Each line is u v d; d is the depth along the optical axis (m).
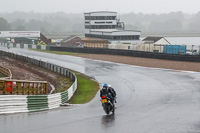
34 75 76.12
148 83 53.19
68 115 27.66
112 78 62.00
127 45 129.88
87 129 21.03
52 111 31.03
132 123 22.89
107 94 26.86
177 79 56.28
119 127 21.50
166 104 33.19
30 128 21.52
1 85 35.88
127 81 56.84
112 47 139.50
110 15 194.12
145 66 79.62
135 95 41.97
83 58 110.00
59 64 94.31
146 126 21.69
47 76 73.00
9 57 130.00
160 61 88.88
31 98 30.66
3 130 20.89
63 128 21.44
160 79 57.31
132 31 172.62
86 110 31.53
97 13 192.62
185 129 20.50
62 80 64.94
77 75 69.50
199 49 95.44
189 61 84.69
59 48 152.38
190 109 29.14
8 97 28.14
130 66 81.44
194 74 62.31
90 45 169.00
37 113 29.14
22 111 29.62
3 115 27.28
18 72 77.50
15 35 198.00
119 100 38.72
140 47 121.44
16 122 23.78
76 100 41.44
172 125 21.86
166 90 44.94
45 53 143.00
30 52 153.62
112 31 169.25
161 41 162.25
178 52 100.69
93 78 63.34
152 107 31.52
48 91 53.50
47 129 21.14
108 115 27.17
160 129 20.64
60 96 37.06
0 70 72.88
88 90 49.91
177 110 28.80
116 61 94.88
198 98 36.72
